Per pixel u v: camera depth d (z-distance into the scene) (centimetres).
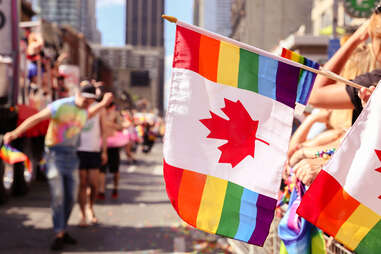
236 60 214
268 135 214
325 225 194
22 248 594
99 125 752
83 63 5062
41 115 578
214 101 215
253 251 368
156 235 668
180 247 583
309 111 378
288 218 262
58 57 1414
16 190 1025
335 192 193
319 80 243
